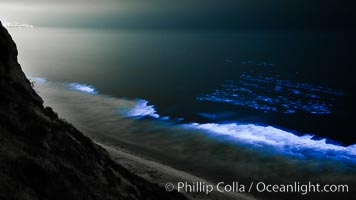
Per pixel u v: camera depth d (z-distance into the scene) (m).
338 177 35.59
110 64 155.25
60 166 12.84
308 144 46.78
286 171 36.75
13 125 12.99
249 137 48.78
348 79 116.38
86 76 113.94
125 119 56.50
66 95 75.94
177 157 39.75
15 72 18.31
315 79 117.62
